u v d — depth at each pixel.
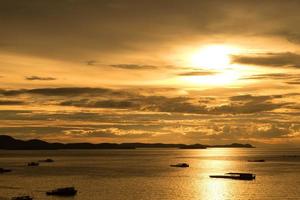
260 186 197.62
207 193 176.88
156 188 191.38
